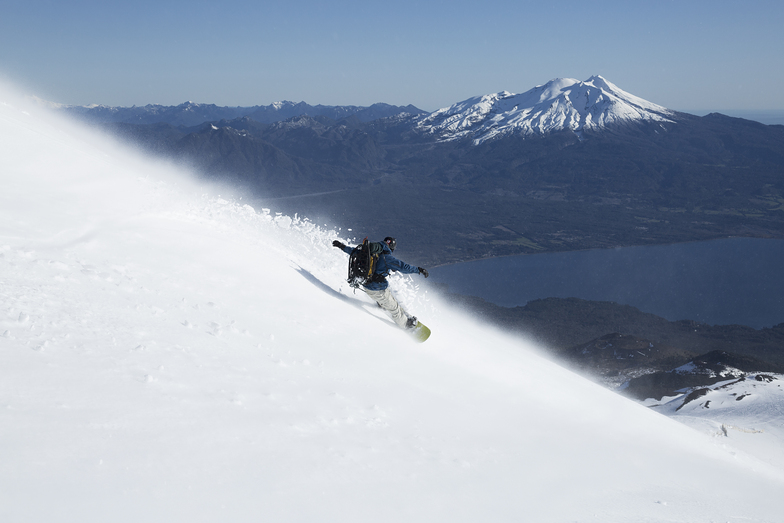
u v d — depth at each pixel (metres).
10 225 4.66
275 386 3.65
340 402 3.89
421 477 3.27
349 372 4.62
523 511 3.33
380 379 4.80
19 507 1.70
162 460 2.31
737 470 8.30
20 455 1.95
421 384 5.17
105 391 2.66
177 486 2.19
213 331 4.11
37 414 2.25
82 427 2.29
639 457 5.87
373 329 6.32
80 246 4.83
